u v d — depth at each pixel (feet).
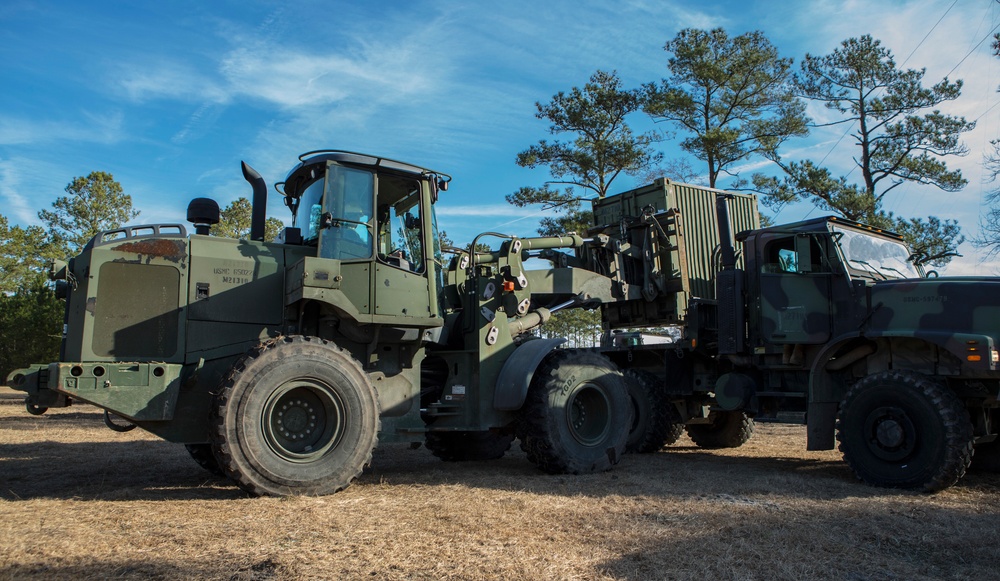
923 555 11.57
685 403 27.40
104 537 11.92
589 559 10.78
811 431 20.49
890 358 19.66
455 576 9.91
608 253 25.57
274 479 15.92
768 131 69.41
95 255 17.08
